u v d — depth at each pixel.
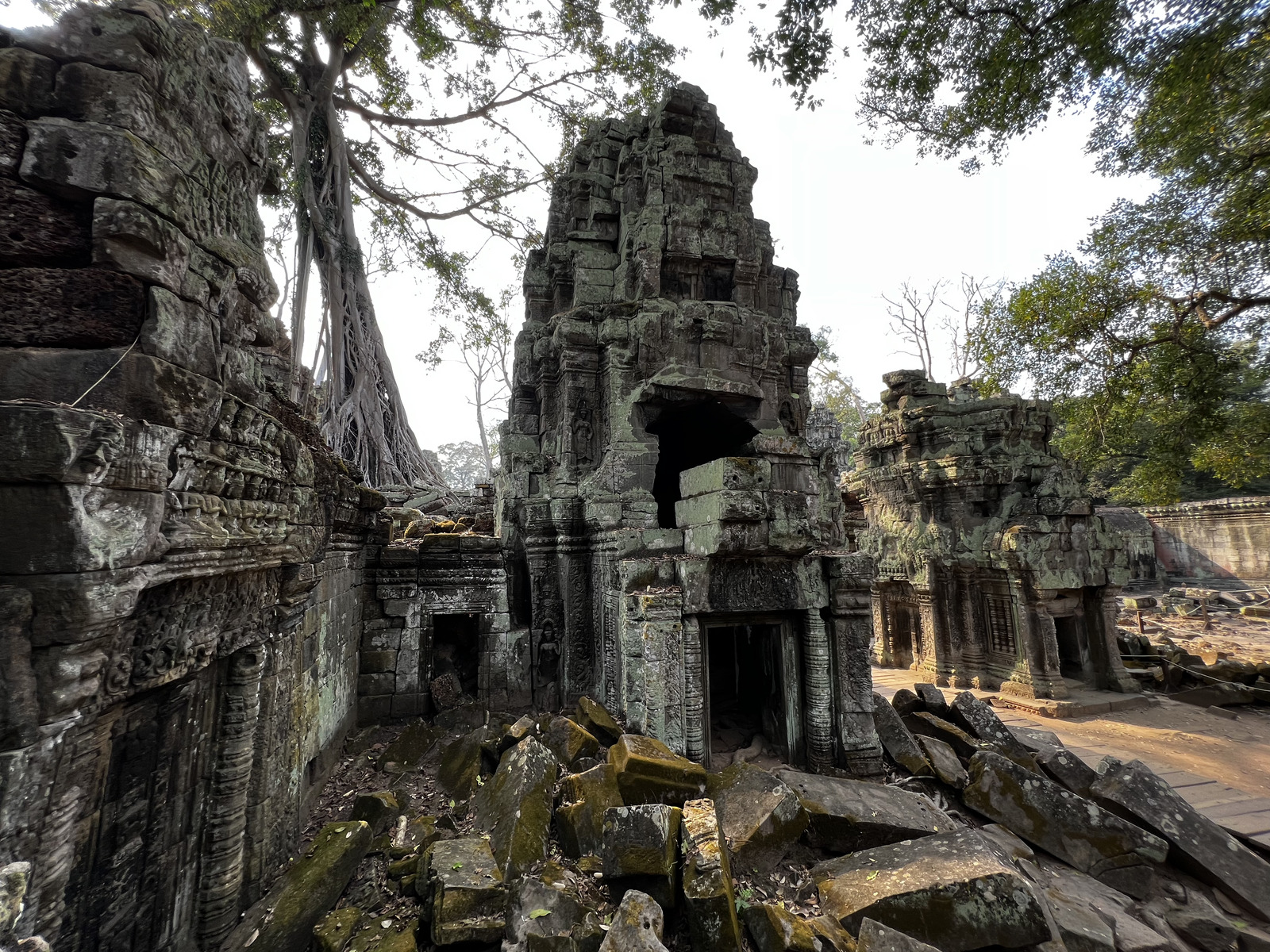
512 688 8.16
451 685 8.02
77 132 2.56
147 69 2.76
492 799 5.16
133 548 2.42
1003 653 12.98
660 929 3.71
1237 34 8.59
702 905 3.83
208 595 3.29
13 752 2.09
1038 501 12.81
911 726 7.80
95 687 2.37
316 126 17.33
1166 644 14.27
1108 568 12.30
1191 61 8.93
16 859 2.09
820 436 22.38
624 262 9.39
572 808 4.86
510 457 9.62
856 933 4.20
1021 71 9.30
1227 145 10.92
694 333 8.77
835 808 5.39
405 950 3.61
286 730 4.55
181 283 2.86
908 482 14.77
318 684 5.71
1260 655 14.76
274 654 4.27
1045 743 7.91
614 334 8.72
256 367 3.82
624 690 6.48
